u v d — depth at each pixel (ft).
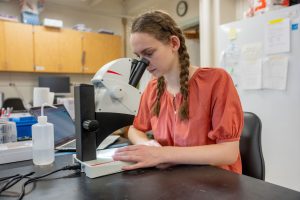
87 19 16.31
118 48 16.01
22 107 12.61
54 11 15.16
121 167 2.27
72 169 2.36
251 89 6.50
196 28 13.16
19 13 13.97
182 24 13.12
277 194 1.73
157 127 3.50
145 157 2.40
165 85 3.49
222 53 7.25
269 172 6.21
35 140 2.68
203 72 3.14
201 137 3.04
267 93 6.17
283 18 5.74
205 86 3.06
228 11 9.46
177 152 2.47
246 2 9.18
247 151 3.36
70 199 1.74
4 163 2.80
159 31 2.77
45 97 5.49
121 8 17.04
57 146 3.43
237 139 2.81
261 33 6.22
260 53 6.25
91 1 15.60
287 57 5.73
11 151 2.85
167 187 1.90
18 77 14.07
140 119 3.86
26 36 13.08
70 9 15.69
